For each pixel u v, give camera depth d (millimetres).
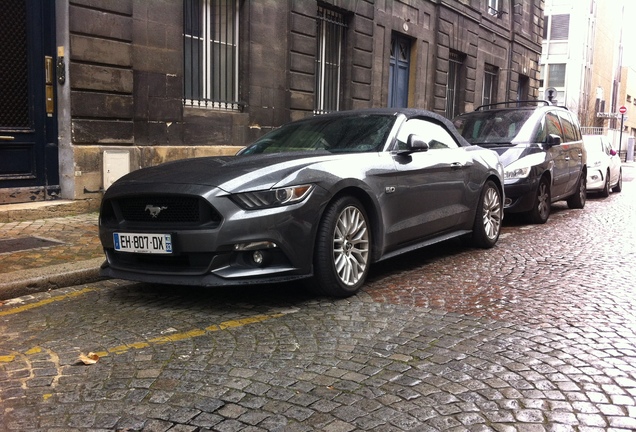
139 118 8922
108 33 8336
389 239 5148
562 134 10125
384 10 14672
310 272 4379
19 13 7691
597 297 4754
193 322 4102
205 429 2604
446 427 2615
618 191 15320
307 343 3682
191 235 4125
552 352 3525
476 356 3463
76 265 5293
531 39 25250
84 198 8250
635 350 3566
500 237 7711
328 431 2582
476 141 9219
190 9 9836
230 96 10742
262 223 4117
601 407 2809
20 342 3709
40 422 2676
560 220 9438
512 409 2787
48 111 8086
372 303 4582
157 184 4355
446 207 5988
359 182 4734
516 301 4645
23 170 7914
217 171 4402
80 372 3232
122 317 4223
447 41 17922
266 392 2977
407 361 3385
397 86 16156
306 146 5504
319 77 13062
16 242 6301
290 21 11602
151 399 2902
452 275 5539
